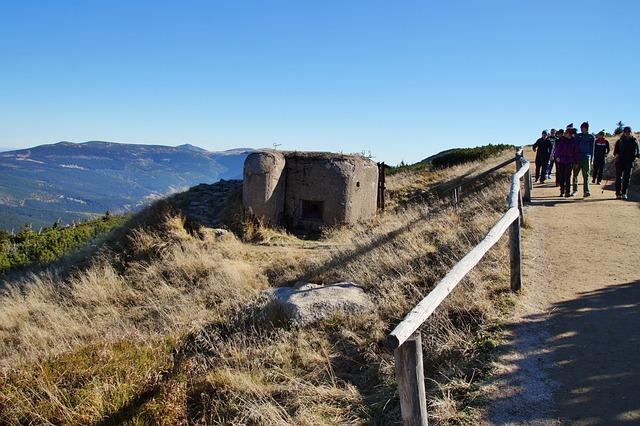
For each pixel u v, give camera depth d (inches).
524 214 387.2
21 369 227.6
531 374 167.3
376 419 174.1
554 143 646.5
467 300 227.6
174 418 194.1
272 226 511.8
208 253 426.9
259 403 198.7
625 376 160.9
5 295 443.8
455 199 504.7
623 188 476.4
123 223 566.3
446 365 189.8
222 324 287.6
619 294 228.1
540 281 250.2
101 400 197.3
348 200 524.4
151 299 361.7
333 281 323.9
